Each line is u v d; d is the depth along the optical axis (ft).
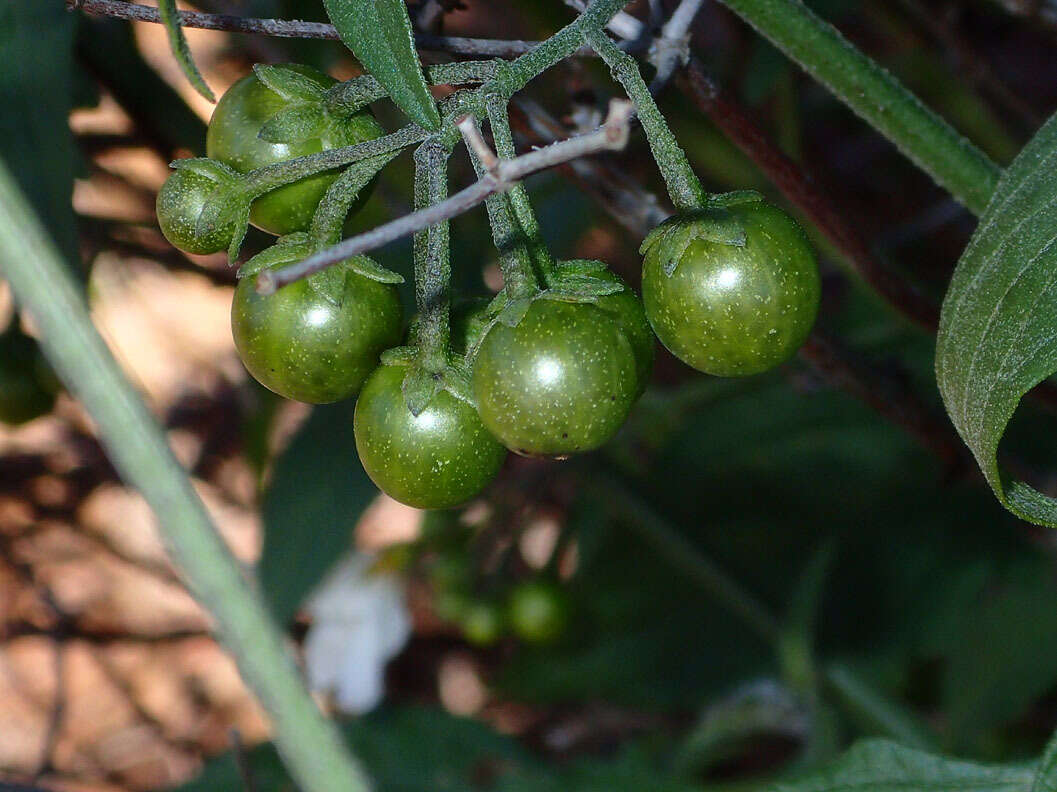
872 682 0.75
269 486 0.61
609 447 0.84
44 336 0.34
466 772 0.71
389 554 0.83
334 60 0.63
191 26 0.43
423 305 0.42
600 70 0.61
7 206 0.34
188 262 0.70
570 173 0.54
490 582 0.84
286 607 0.60
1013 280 0.41
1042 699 0.84
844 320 0.87
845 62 0.49
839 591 0.85
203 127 0.64
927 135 0.49
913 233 0.86
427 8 0.49
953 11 0.73
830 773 0.47
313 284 0.42
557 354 0.41
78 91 0.62
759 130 0.51
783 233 0.42
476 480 0.43
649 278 0.42
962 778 0.47
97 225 0.67
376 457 0.42
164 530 0.34
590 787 0.68
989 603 0.83
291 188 0.43
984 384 0.41
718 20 0.84
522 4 0.63
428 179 0.41
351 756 0.34
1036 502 0.41
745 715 0.76
